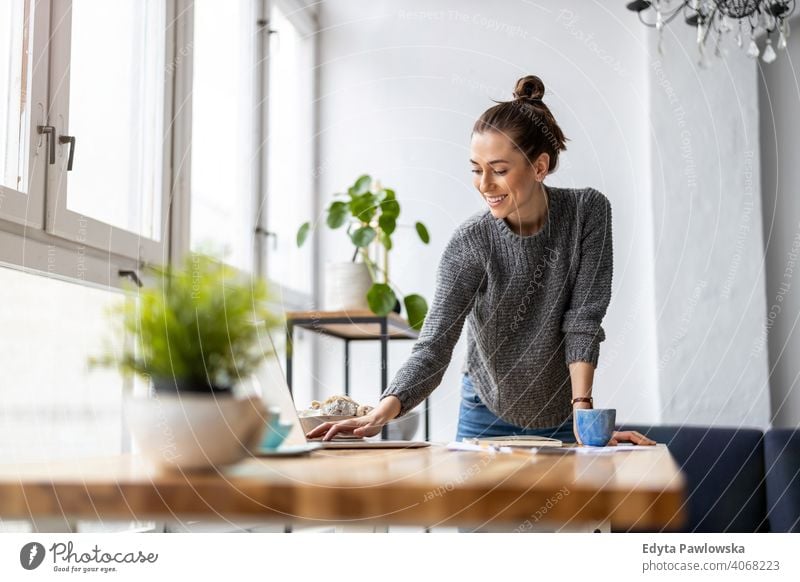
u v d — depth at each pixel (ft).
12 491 2.26
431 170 11.64
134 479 2.27
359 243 9.23
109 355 2.42
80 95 6.65
